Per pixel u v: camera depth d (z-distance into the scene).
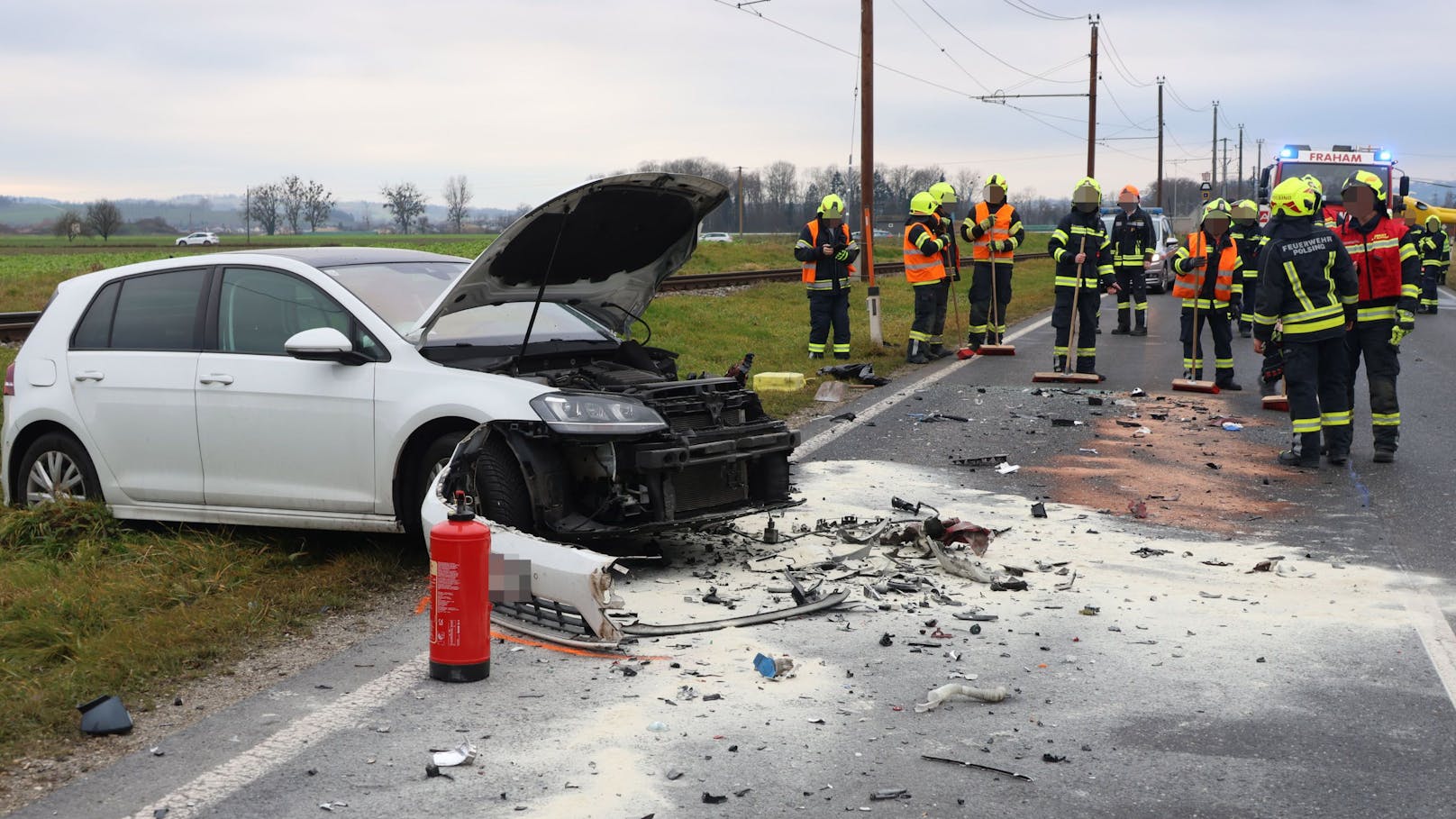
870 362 16.20
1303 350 9.20
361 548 6.68
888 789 3.85
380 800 3.78
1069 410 12.09
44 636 5.29
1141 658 5.09
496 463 6.00
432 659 4.82
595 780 3.92
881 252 52.56
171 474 6.84
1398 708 4.54
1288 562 6.59
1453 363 16.39
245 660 5.08
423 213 139.00
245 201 137.38
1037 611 5.73
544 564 5.32
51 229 149.88
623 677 4.87
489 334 6.78
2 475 7.60
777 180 122.81
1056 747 4.19
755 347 17.81
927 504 7.92
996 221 17.45
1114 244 20.47
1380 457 9.42
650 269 7.38
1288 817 3.67
